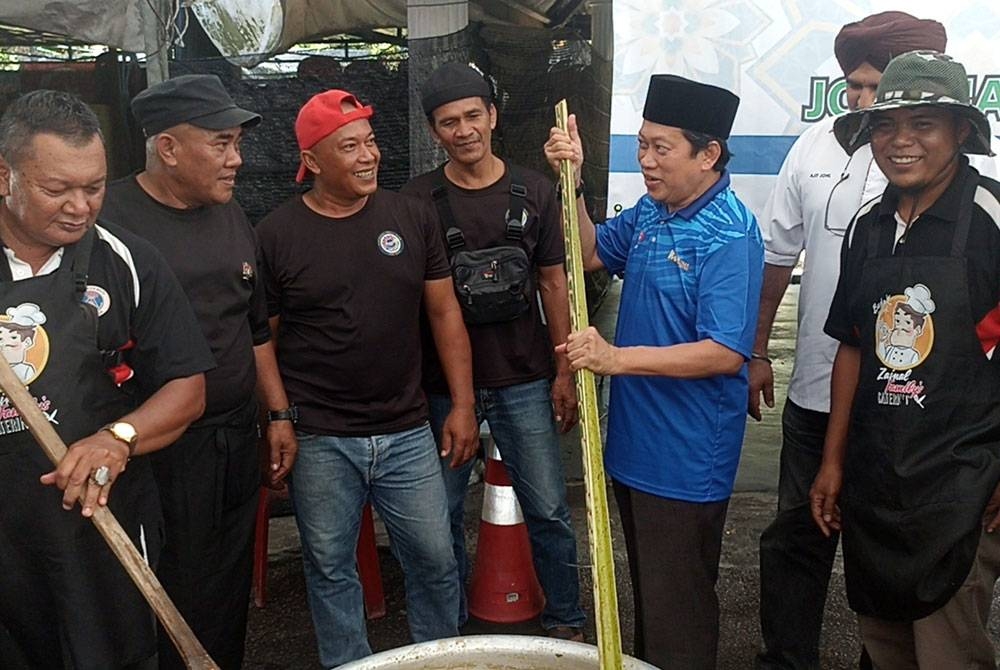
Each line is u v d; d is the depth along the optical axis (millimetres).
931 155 2143
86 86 5645
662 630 2604
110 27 4910
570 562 3275
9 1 4797
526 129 5668
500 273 3021
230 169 2482
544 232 3123
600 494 1807
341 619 2859
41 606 2105
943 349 2150
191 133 2406
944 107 2094
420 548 2893
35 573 2066
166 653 2656
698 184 2473
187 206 2527
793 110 3801
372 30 6117
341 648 2859
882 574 2271
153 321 2109
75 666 2096
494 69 5379
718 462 2553
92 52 5895
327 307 2729
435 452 2926
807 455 2975
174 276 2176
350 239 2713
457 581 2996
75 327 1977
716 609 2674
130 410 2150
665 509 2568
